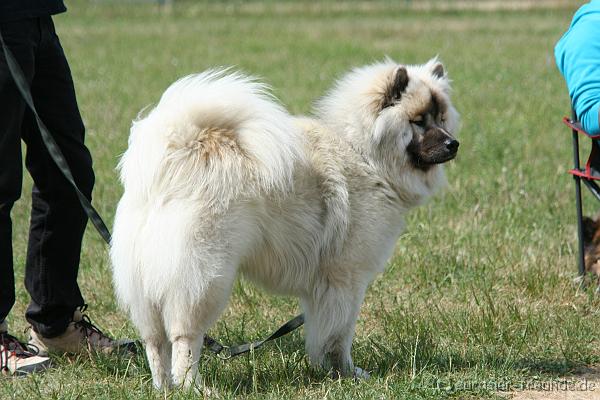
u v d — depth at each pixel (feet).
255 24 123.34
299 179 20.13
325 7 144.46
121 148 47.03
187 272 18.33
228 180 18.71
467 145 48.32
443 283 28.76
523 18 128.77
